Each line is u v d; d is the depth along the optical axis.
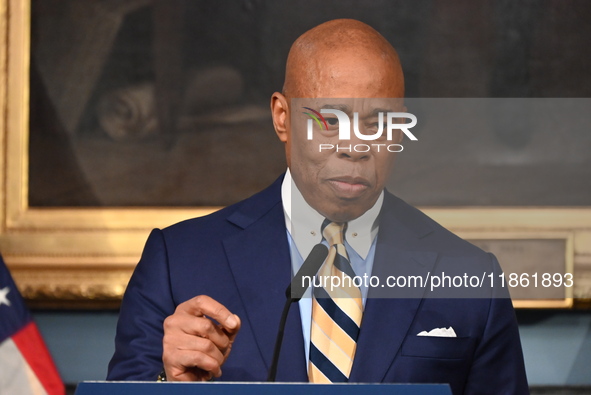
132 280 8.05
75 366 12.06
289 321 7.22
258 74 12.20
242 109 12.18
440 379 7.25
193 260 7.78
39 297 11.91
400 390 4.89
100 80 12.27
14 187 12.08
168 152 12.19
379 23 12.12
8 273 11.30
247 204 8.15
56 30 12.27
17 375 11.08
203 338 6.04
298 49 7.23
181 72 12.23
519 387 7.59
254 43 12.22
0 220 12.04
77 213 12.05
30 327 11.22
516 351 7.69
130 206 12.16
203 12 12.24
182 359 5.98
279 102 7.82
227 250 7.75
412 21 12.10
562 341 11.88
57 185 12.16
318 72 7.09
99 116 12.23
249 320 7.32
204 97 12.21
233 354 7.18
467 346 7.41
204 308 6.07
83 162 12.19
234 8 12.23
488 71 12.03
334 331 7.18
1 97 12.15
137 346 7.52
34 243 11.99
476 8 12.07
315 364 7.09
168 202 12.14
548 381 11.84
